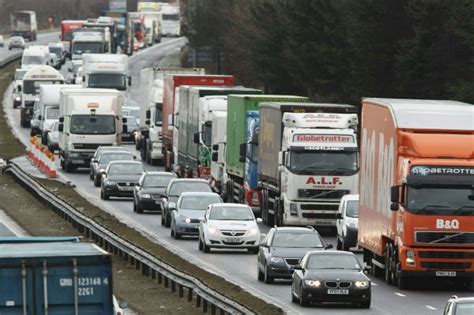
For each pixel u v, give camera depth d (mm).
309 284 72438
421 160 80812
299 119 111000
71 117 167250
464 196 80812
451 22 144625
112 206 133375
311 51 180375
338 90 177750
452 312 54531
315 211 110062
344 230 98938
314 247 83750
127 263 90500
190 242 106750
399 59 153250
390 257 83938
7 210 124500
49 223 114500
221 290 76750
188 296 73562
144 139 180625
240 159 124438
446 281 86438
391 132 83312
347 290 72375
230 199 130125
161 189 127062
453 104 85500
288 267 82062
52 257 45875
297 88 196875
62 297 45938
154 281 81688
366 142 89750
